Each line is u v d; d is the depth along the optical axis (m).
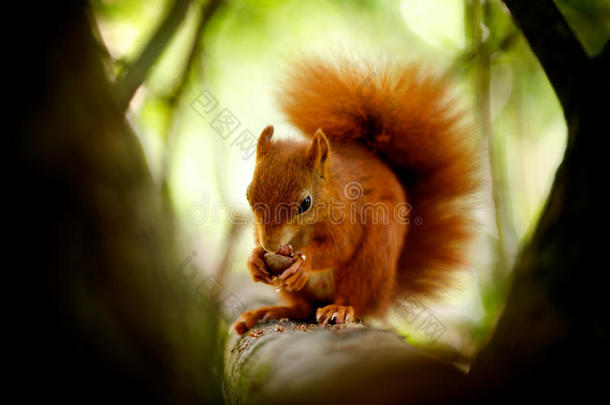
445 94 2.79
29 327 2.27
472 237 2.79
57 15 2.38
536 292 2.54
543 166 2.86
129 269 2.48
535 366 2.46
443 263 2.79
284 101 2.80
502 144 2.82
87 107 2.44
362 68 2.79
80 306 2.34
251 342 2.66
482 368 2.57
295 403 2.58
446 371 2.58
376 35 2.86
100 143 2.46
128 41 2.80
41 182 2.30
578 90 2.56
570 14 2.76
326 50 2.81
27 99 2.29
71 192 2.35
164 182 2.73
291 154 2.71
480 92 2.78
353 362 2.59
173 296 2.57
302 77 2.79
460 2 2.84
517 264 2.57
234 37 2.87
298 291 2.75
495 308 2.77
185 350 2.56
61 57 2.38
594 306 2.38
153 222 2.57
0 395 2.24
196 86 2.82
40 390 2.28
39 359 2.28
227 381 2.65
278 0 2.86
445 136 2.79
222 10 2.84
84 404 2.32
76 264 2.35
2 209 2.26
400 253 2.78
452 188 2.80
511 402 2.48
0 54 2.28
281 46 2.87
